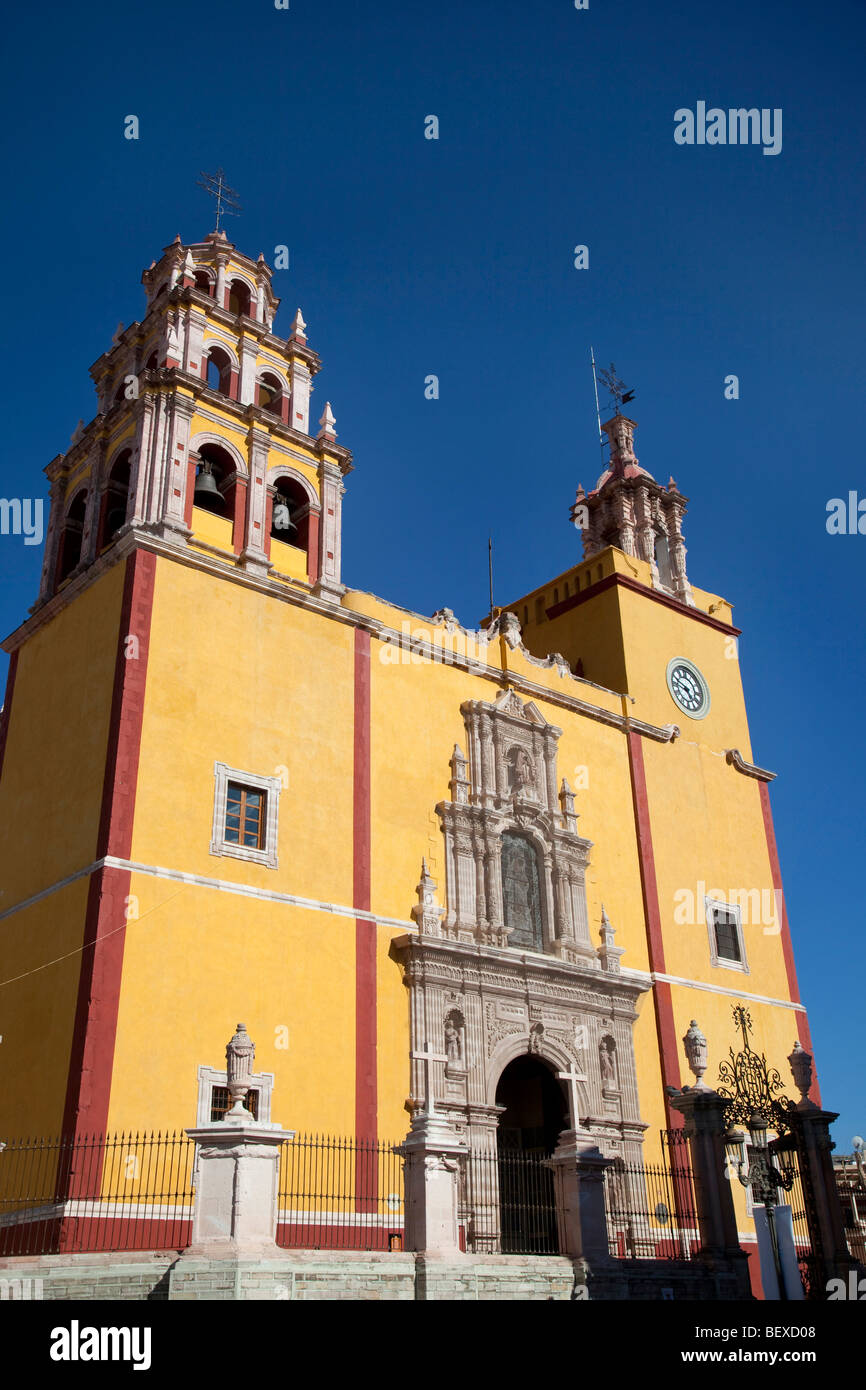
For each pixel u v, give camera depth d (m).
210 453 30.61
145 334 32.53
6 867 27.58
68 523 31.95
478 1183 26.84
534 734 34.22
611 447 47.62
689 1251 30.47
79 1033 22.31
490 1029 28.91
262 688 28.02
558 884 32.69
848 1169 38.34
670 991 34.44
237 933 25.22
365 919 27.72
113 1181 21.50
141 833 24.55
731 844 39.47
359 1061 26.17
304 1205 23.98
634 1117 31.16
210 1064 23.72
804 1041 38.38
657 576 42.72
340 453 32.56
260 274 34.72
